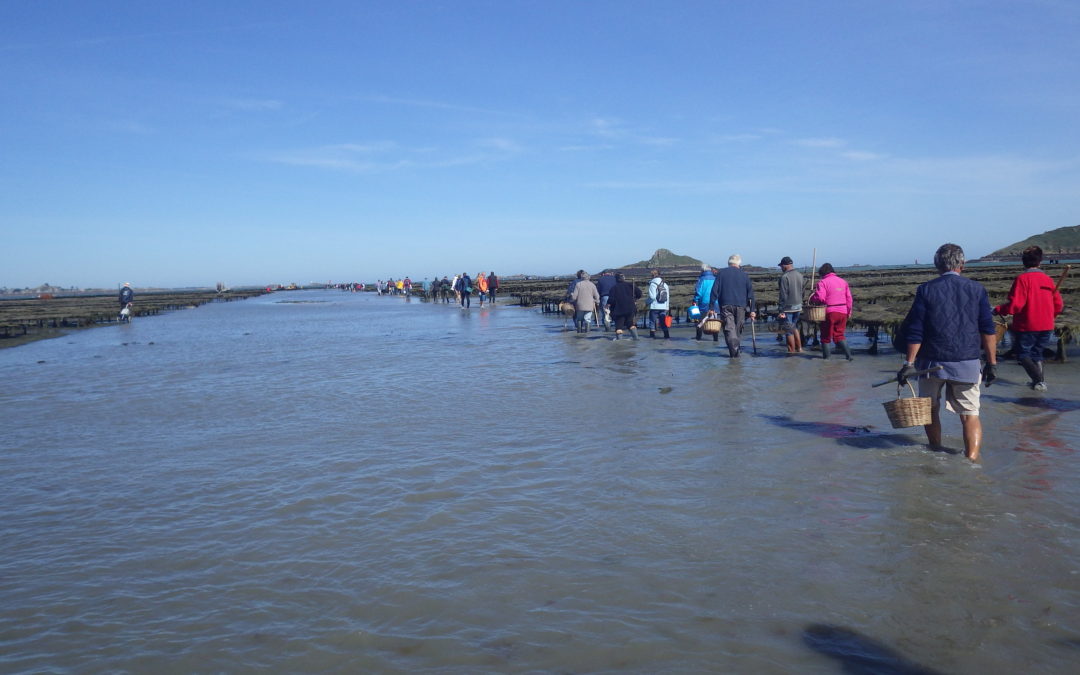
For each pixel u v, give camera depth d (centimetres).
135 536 520
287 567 452
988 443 677
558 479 618
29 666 343
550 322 2880
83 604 411
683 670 317
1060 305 934
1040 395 904
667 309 1956
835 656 325
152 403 1123
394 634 361
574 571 427
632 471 632
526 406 973
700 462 651
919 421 644
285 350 2008
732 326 1409
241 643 358
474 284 6188
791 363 1322
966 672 308
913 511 501
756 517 504
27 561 479
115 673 335
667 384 1113
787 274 1487
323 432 855
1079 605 363
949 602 371
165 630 376
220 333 2842
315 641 357
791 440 716
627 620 365
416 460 702
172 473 693
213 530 527
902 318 1373
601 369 1334
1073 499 514
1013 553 427
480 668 325
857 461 632
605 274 2295
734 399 954
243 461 729
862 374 1152
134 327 3388
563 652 336
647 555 446
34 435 903
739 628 353
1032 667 311
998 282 2331
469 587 411
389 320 3466
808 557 432
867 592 385
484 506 554
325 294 13038
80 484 667
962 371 617
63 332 3091
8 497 631
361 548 479
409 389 1176
